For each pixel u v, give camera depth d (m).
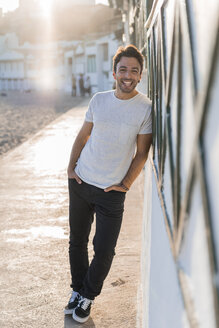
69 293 2.94
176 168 1.26
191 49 1.04
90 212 2.79
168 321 1.41
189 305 1.01
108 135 2.51
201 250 0.92
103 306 2.91
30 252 3.85
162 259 1.72
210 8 0.86
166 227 1.54
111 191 2.57
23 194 5.75
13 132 12.54
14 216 4.85
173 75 1.47
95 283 2.68
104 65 33.50
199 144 0.89
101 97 2.56
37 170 7.18
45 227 4.48
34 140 10.40
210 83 0.81
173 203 1.38
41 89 50.38
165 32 1.82
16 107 22.44
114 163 2.53
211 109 0.81
